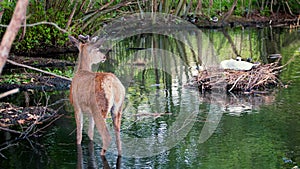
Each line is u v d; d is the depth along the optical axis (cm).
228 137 834
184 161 735
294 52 1725
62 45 1916
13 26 383
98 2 2086
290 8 3020
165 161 737
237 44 1972
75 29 1934
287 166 704
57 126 899
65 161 737
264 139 818
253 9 2953
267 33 2352
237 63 1197
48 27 1866
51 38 1906
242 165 711
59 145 805
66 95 1131
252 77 1162
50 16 1892
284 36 2217
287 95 1101
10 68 1498
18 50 1812
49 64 1540
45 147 796
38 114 965
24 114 958
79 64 795
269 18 2886
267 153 757
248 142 806
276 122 904
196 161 734
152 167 712
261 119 926
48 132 868
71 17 1883
